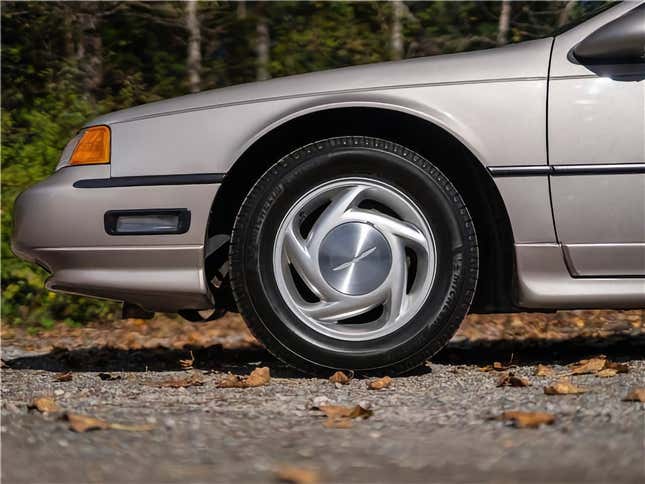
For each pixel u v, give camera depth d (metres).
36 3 9.04
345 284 4.00
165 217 4.02
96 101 8.67
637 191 3.92
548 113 3.94
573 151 3.93
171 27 9.27
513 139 3.95
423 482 2.74
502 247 4.07
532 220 3.95
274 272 4.02
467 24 9.13
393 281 4.00
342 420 3.35
